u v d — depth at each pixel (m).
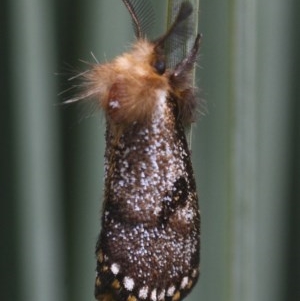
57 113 0.16
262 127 0.17
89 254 0.17
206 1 0.16
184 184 0.13
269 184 0.17
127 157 0.13
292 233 0.17
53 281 0.16
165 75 0.14
